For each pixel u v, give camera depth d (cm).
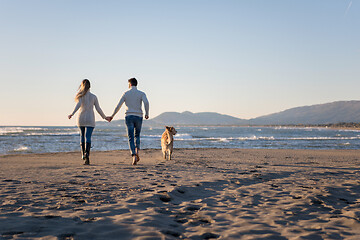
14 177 440
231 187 396
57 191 333
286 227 226
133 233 199
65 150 1264
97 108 662
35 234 192
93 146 1562
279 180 464
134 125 662
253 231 214
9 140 1844
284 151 1312
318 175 529
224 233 208
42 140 1908
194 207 283
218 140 2442
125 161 752
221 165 664
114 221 225
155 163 693
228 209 278
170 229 212
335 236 205
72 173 487
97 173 489
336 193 366
